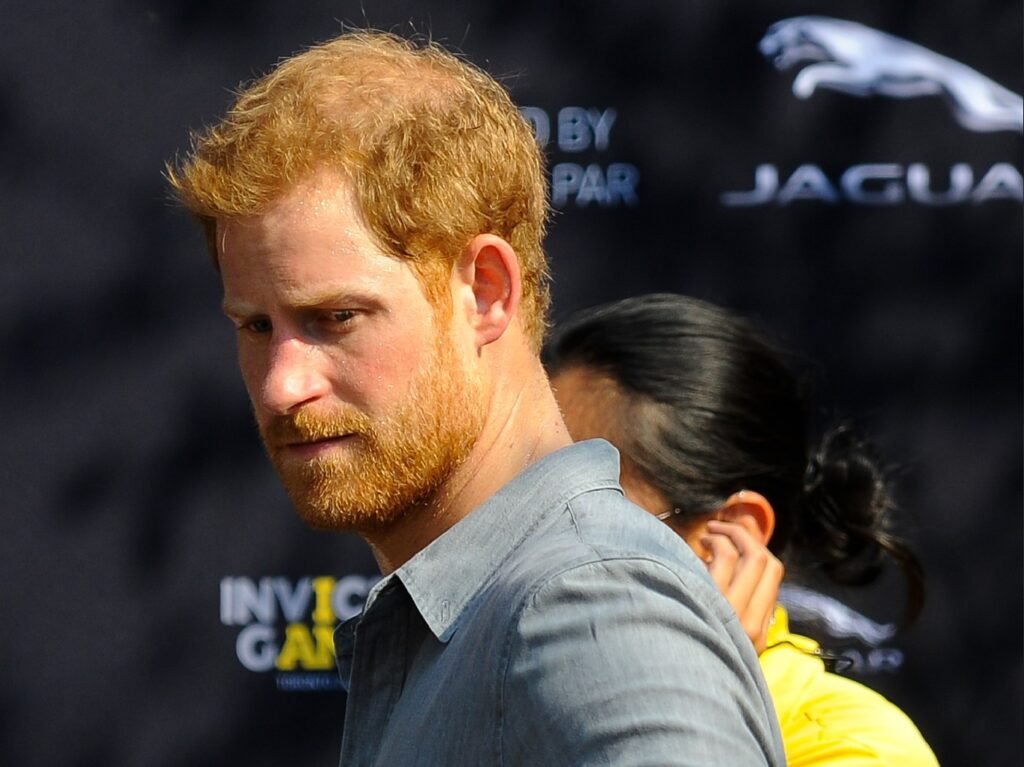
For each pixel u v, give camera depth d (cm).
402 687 442
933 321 1270
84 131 1280
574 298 1273
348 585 1290
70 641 1279
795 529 809
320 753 1284
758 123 1273
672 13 1275
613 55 1276
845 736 688
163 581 1284
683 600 377
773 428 757
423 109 434
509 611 380
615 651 360
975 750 1259
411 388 419
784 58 1273
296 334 421
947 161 1270
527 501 427
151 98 1280
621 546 388
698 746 345
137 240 1284
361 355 416
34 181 1279
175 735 1281
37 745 1274
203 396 1288
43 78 1279
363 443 419
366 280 413
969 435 1266
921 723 1259
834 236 1273
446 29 1275
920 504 1264
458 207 429
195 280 1288
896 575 1255
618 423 738
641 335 752
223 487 1288
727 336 761
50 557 1279
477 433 436
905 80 1270
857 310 1270
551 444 454
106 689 1280
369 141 420
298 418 418
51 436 1280
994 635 1261
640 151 1274
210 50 1279
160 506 1284
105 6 1278
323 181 417
